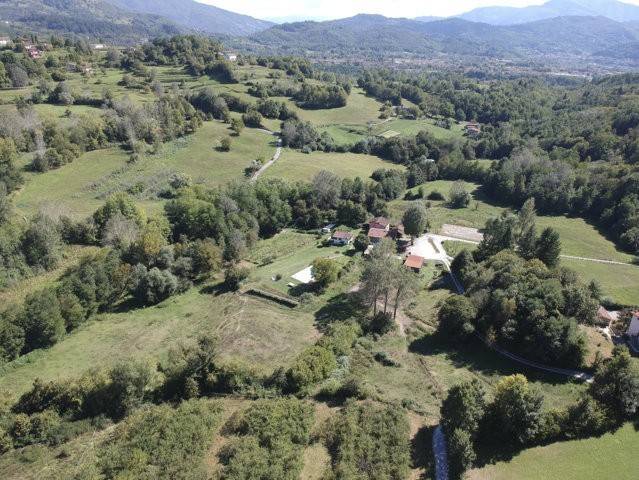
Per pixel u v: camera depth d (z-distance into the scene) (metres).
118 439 44.88
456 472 39.91
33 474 42.00
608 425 43.59
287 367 57.22
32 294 68.00
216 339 57.00
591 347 59.00
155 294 76.38
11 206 90.38
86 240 90.38
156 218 96.88
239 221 97.50
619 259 95.44
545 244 82.50
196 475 39.97
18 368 59.91
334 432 44.50
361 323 66.38
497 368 57.09
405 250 98.19
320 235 106.94
